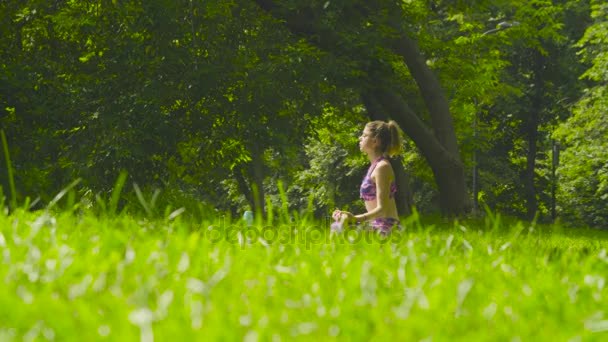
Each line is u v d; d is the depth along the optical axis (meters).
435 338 1.77
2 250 3.14
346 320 1.97
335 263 3.40
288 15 23.39
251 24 23.91
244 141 22.22
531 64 44.91
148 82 20.73
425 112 27.75
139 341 1.57
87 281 2.30
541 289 2.89
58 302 1.97
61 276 2.46
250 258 3.41
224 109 22.14
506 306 2.43
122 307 1.96
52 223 3.94
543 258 4.20
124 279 2.51
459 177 26.52
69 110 20.77
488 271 3.47
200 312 1.92
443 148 26.27
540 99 44.62
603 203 46.53
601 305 2.63
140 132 20.14
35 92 20.30
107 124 20.12
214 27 22.84
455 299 2.52
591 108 39.47
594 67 38.56
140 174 20.52
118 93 21.14
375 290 2.60
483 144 30.64
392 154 7.95
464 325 2.02
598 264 3.98
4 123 19.62
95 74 21.39
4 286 2.17
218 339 1.62
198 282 2.32
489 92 32.56
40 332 1.63
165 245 3.64
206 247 3.56
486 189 42.62
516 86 42.78
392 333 1.80
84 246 3.40
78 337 1.62
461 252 4.38
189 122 22.09
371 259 3.55
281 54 22.33
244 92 22.17
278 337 1.72
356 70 22.84
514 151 47.38
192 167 22.83
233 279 2.69
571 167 45.59
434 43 27.55
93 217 4.64
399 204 28.36
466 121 30.59
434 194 41.91
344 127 30.20
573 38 44.81
